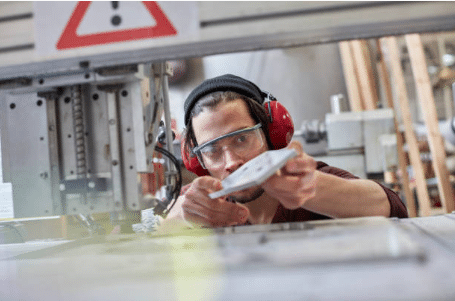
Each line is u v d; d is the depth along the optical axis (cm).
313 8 95
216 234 80
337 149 266
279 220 118
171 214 118
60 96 110
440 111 899
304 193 81
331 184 96
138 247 74
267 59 405
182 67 423
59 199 110
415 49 336
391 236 60
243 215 102
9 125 112
